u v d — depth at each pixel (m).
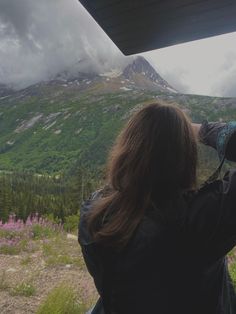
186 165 1.71
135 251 1.60
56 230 16.28
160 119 1.74
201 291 1.60
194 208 1.59
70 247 12.70
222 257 1.64
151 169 1.67
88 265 1.76
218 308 1.62
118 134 1.88
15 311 6.50
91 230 1.71
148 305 1.60
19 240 12.80
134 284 1.62
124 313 1.67
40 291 7.71
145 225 1.62
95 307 1.89
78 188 54.91
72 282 8.32
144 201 1.65
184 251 1.59
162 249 1.59
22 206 61.41
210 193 1.62
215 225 1.57
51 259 10.26
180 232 1.58
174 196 1.64
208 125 1.84
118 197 1.71
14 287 7.68
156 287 1.60
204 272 1.60
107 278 1.68
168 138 1.71
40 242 13.17
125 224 1.63
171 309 1.59
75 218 21.12
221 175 1.67
